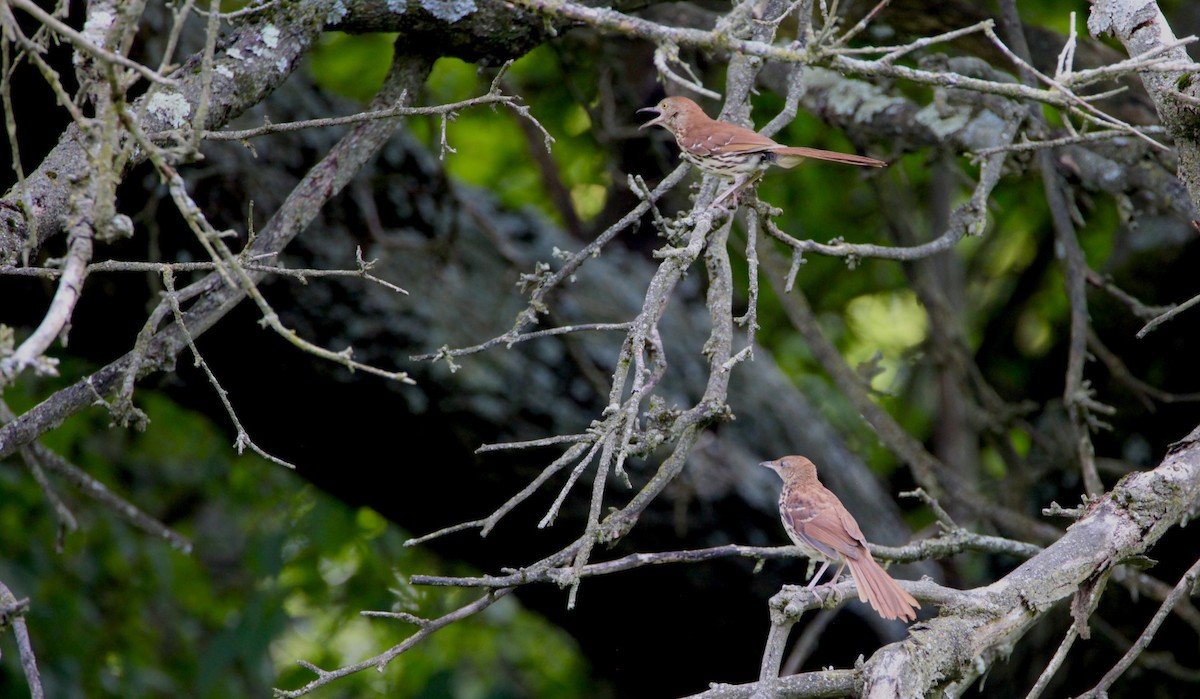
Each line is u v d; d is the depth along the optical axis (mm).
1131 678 12523
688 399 12117
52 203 6672
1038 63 11633
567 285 12102
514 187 16922
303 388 10859
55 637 13742
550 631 16703
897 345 17500
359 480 11664
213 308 7820
